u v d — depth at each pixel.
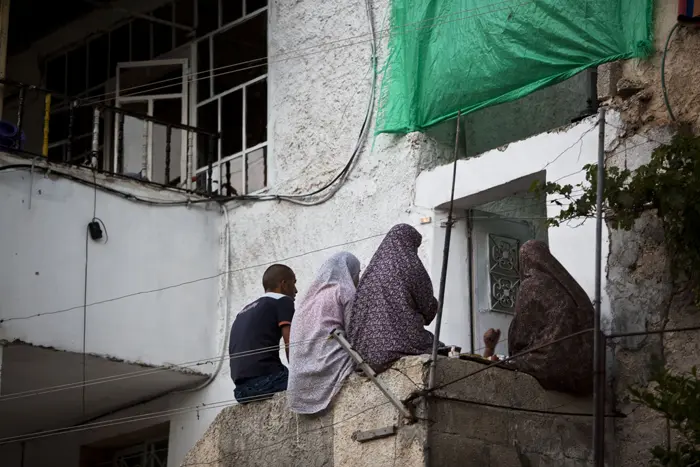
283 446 9.31
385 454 8.58
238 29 13.56
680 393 7.96
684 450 8.00
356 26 11.96
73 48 15.38
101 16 15.16
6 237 11.36
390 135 11.38
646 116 9.68
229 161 13.15
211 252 12.62
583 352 8.95
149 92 14.36
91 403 12.99
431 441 8.35
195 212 12.61
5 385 12.32
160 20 14.55
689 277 9.09
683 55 9.62
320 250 11.79
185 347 12.20
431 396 8.41
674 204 8.78
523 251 9.32
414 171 11.09
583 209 9.23
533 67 10.14
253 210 12.51
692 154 8.87
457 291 10.83
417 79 11.02
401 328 8.82
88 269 11.77
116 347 11.77
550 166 10.10
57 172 11.77
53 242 11.62
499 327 11.01
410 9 11.22
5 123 11.80
